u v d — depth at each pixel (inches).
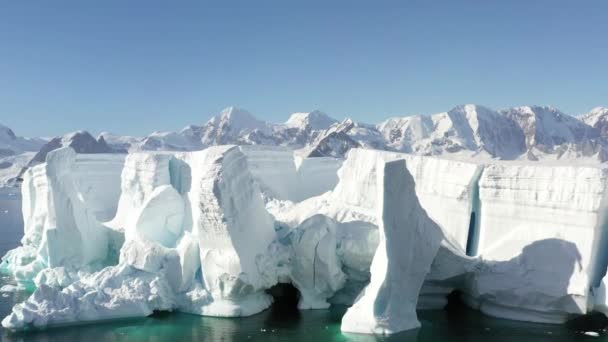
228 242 1503.4
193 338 1363.2
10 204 5629.9
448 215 1722.4
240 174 1589.6
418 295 1531.7
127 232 1882.4
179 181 2106.3
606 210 1473.9
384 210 1375.5
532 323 1466.5
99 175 2454.5
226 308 1541.6
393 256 1381.6
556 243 1467.8
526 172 1574.8
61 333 1407.5
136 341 1343.5
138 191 2074.3
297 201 2522.1
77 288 1556.3
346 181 1972.2
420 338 1339.8
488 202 1651.1
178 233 1875.0
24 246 2239.2
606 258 1531.7
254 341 1334.9
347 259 1636.3
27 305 1457.9
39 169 2242.9
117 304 1514.5
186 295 1588.3
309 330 1419.8
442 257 1544.0
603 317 1505.9
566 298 1397.6
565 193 1482.5
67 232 1836.9
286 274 1635.1
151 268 1621.6
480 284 1526.8
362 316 1392.7
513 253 1534.2
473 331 1393.9
